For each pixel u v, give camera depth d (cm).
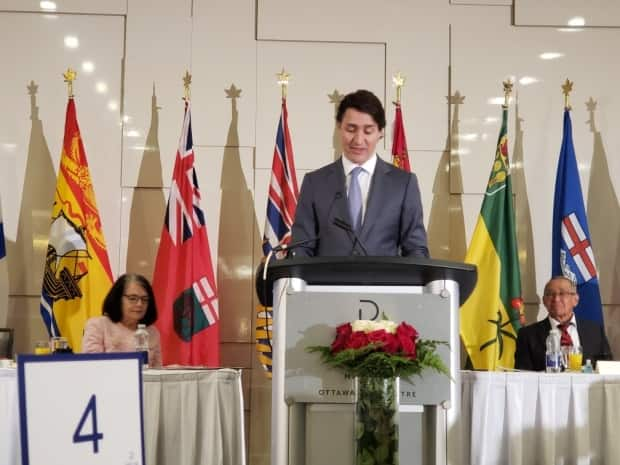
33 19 649
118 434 254
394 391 239
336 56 654
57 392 244
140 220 637
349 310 247
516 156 647
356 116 335
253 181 643
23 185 639
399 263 237
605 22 655
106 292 593
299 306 247
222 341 630
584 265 604
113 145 641
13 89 645
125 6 650
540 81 653
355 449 239
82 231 594
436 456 242
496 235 599
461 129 648
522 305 594
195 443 373
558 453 341
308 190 320
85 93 644
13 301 631
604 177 647
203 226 605
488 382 342
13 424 342
